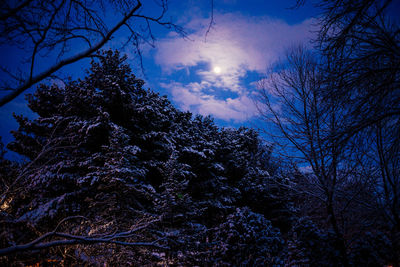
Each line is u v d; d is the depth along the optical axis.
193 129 19.61
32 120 12.23
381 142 4.12
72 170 10.98
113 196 8.65
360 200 5.29
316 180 6.55
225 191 17.53
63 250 6.82
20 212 8.79
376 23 3.10
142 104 13.23
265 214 18.30
